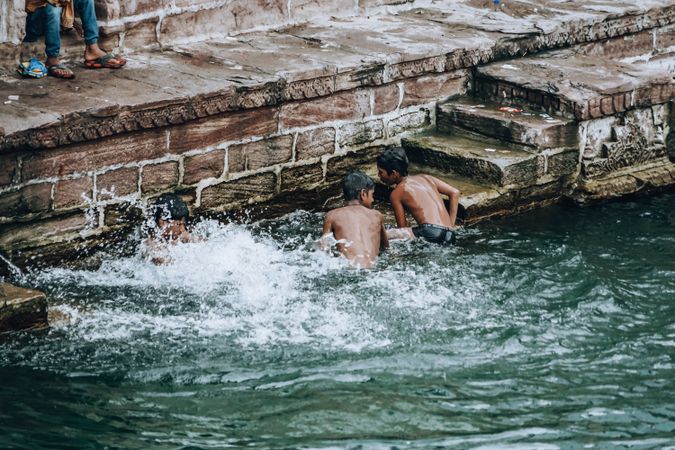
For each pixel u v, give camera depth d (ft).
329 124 49.65
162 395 31.71
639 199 51.55
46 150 40.60
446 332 36.06
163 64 48.26
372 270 40.83
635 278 41.32
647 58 61.46
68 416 30.35
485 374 33.14
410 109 52.70
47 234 41.34
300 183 49.32
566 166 50.55
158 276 40.45
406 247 43.45
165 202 41.73
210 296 38.65
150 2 49.78
